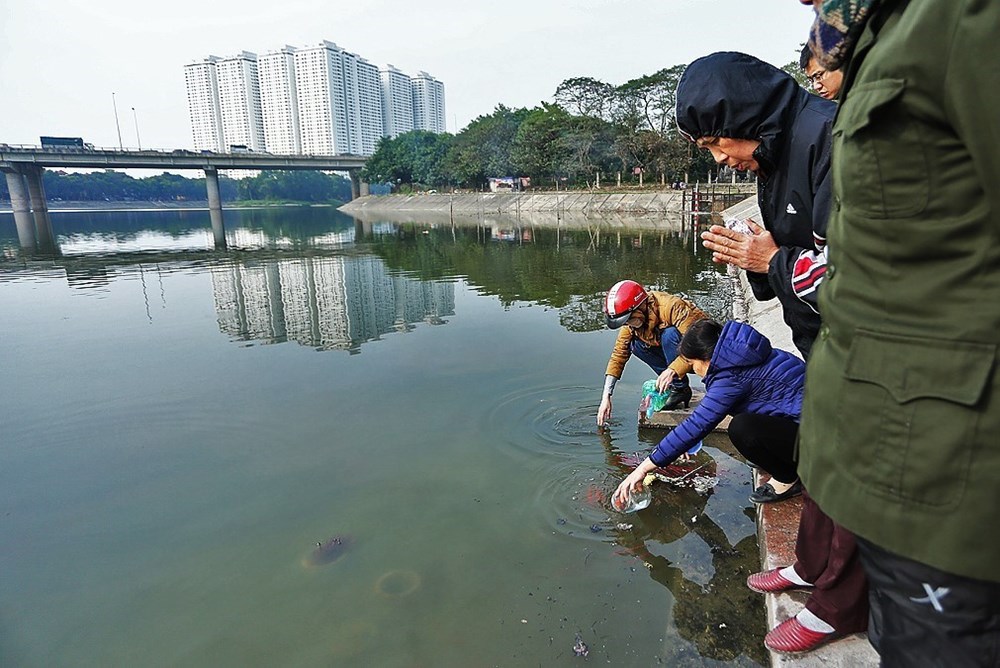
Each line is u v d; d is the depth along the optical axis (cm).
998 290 78
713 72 181
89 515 301
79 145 4822
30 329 713
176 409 440
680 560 248
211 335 674
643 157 3894
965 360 79
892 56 82
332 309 812
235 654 210
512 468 333
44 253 1719
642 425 378
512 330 654
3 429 410
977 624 88
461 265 1273
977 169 74
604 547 260
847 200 93
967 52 73
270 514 297
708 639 203
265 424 408
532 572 245
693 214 2453
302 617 226
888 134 83
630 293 354
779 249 191
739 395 237
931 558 85
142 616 230
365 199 6369
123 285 1068
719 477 313
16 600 241
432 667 199
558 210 4059
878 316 89
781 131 178
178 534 283
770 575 201
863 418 91
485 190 5206
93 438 392
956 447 81
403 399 446
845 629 161
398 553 262
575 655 200
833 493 99
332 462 349
